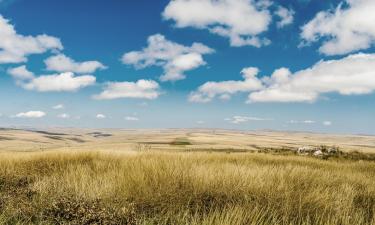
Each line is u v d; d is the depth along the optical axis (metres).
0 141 185.50
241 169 9.45
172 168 9.02
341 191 8.02
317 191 7.30
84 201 6.17
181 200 6.58
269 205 6.30
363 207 7.37
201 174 8.17
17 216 5.68
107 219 5.55
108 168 10.02
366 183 10.11
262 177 8.77
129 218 5.52
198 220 5.34
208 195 6.86
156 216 5.70
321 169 13.54
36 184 7.97
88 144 138.25
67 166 10.80
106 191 6.98
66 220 5.60
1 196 6.71
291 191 7.30
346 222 5.52
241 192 7.04
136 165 9.91
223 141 174.25
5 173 9.55
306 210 6.27
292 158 19.34
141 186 7.22
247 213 5.43
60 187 7.62
